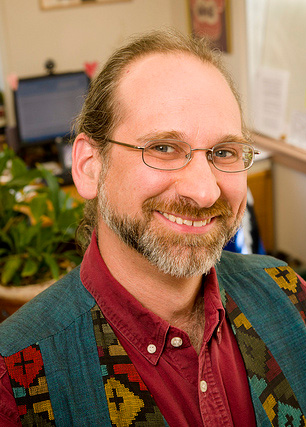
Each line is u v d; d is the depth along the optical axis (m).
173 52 0.94
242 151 0.95
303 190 3.27
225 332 1.06
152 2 4.05
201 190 0.87
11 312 2.06
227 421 0.96
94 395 0.92
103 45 4.02
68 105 3.76
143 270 0.96
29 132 3.71
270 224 3.59
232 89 1.01
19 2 3.74
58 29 3.87
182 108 0.89
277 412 1.04
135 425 0.91
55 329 0.95
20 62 3.87
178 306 1.00
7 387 0.89
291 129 3.31
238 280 1.16
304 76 3.15
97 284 0.98
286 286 1.19
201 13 3.76
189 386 0.96
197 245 0.91
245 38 3.45
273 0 3.26
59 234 2.22
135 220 0.91
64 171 3.51
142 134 0.89
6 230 2.30
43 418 0.89
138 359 0.95
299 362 1.11
